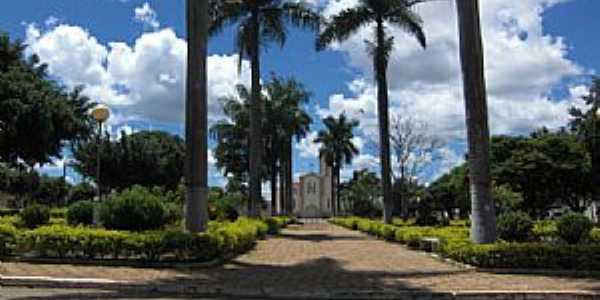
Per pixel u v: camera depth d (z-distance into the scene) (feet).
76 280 43.96
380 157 108.88
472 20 60.85
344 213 330.13
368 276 51.34
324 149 281.54
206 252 55.52
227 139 180.24
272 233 116.78
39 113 129.18
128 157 213.66
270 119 167.63
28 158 137.49
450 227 88.38
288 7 116.16
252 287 43.57
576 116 155.94
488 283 47.06
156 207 65.36
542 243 56.08
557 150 161.27
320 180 384.06
